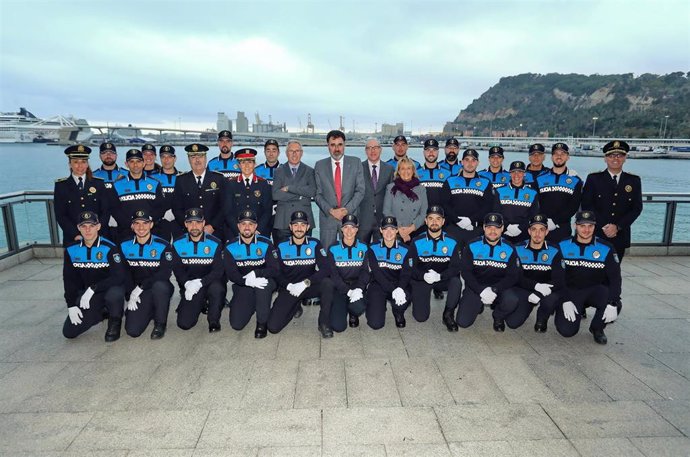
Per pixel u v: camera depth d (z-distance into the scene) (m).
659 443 2.94
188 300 4.75
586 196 5.69
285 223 5.83
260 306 4.68
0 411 3.29
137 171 6.04
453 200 6.01
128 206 6.02
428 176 6.38
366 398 3.46
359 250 4.95
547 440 2.97
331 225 5.67
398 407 3.34
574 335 4.72
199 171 5.78
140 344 4.46
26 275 6.68
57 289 6.07
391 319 5.21
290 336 4.68
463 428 3.10
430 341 4.57
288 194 5.73
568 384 3.70
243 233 4.82
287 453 2.82
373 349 4.36
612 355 4.25
